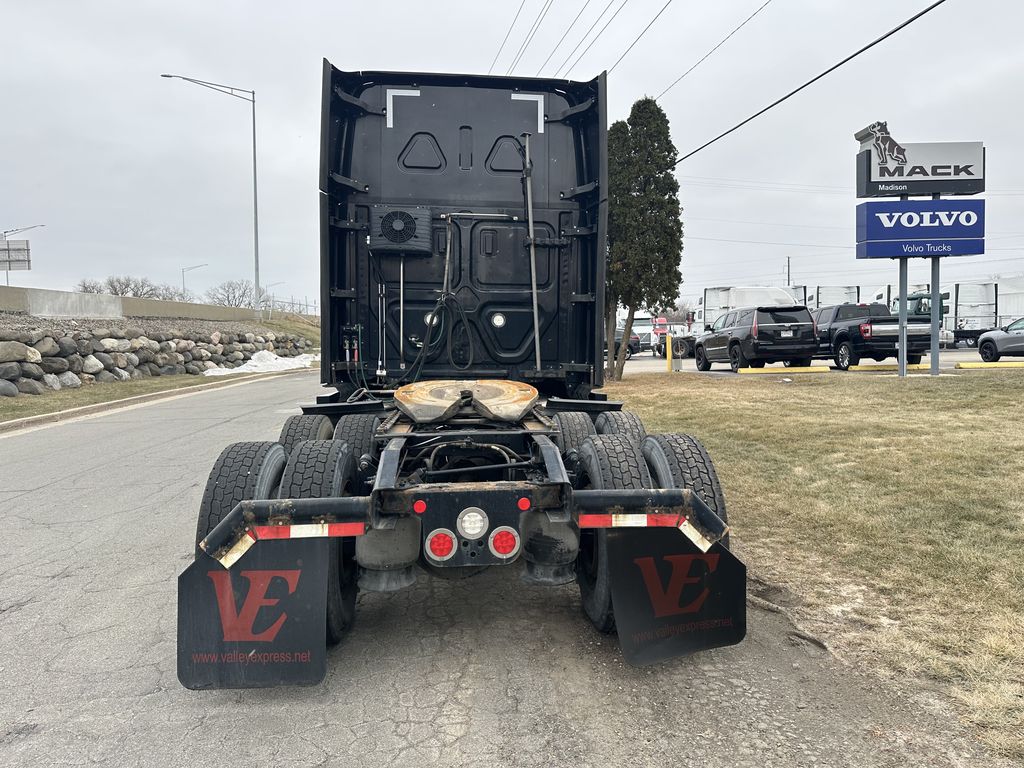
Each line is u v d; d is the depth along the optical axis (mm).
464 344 5828
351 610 3768
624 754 2678
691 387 14992
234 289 71500
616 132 17594
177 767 2650
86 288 68250
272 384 22016
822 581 4227
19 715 3041
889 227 16062
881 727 2787
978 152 16484
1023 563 4281
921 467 6684
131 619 4086
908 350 18578
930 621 3623
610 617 3486
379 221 5574
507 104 5836
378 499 3047
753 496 6031
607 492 3078
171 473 8266
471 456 4129
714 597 3240
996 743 2648
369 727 2896
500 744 2760
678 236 17875
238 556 2947
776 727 2818
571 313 5945
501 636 3752
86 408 14633
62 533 5855
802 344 18844
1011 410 9945
